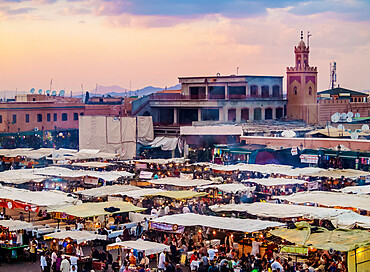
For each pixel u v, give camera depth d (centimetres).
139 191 4019
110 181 4841
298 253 2586
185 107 8738
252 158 6038
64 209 3384
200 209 3888
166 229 2977
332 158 5562
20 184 4734
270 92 9100
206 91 9025
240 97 8756
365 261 2536
